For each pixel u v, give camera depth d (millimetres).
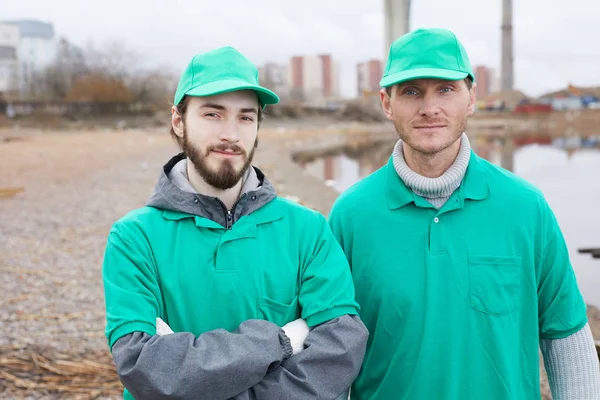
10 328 5484
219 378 1836
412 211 2307
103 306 6234
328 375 1978
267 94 2045
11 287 6828
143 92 59719
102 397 4094
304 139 47281
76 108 52969
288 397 1921
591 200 16734
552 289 2285
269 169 22000
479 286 2227
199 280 2057
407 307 2270
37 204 12688
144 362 1831
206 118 2020
